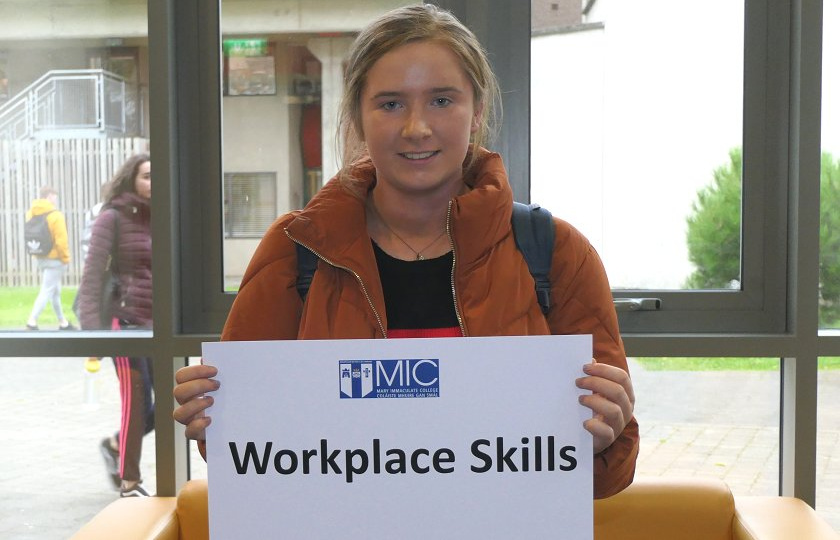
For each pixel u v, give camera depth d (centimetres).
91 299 225
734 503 182
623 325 213
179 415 90
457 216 101
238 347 90
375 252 108
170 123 211
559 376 89
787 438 207
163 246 212
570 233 108
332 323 104
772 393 210
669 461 212
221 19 217
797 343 202
